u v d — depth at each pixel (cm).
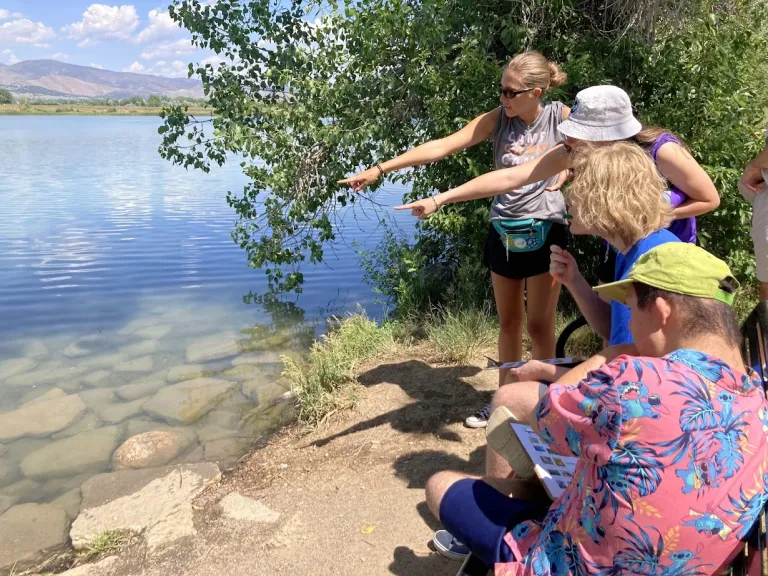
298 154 671
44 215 1265
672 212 207
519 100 318
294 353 606
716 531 147
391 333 566
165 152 673
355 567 279
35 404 509
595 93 259
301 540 303
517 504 195
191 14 645
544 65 318
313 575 277
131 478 392
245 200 721
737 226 501
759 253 379
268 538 308
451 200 286
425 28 579
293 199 689
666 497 146
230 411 488
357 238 996
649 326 167
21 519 363
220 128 647
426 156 344
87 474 411
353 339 545
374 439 389
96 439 454
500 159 342
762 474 149
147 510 349
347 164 663
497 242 348
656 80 537
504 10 578
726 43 515
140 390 532
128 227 1155
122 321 700
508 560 180
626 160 199
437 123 570
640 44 542
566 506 168
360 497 331
